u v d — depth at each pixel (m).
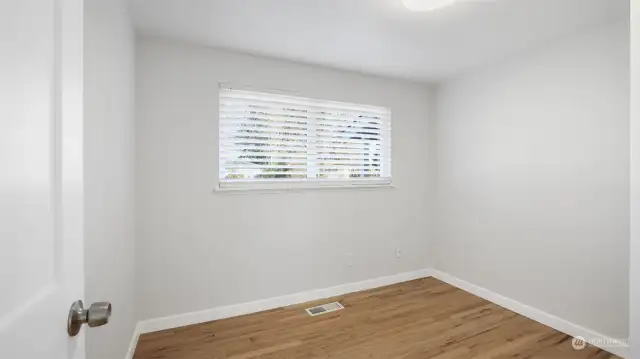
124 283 1.83
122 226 1.77
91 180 1.24
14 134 0.44
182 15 1.98
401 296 3.01
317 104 2.94
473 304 2.82
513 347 2.12
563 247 2.33
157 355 2.01
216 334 2.27
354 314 2.61
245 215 2.62
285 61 2.77
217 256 2.52
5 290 0.41
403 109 3.41
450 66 2.92
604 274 2.10
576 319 2.25
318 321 2.49
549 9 1.91
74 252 0.63
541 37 2.31
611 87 2.07
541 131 2.48
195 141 2.44
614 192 2.06
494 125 2.87
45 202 0.53
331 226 3.02
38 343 0.50
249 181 2.65
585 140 2.21
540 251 2.48
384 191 3.31
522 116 2.62
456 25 2.12
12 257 0.43
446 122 3.39
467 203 3.14
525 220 2.60
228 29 2.18
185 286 2.41
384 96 3.28
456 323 2.46
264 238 2.71
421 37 2.31
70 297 0.61
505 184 2.77
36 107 0.49
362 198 3.18
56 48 0.57
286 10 1.93
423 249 3.55
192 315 2.42
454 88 3.30
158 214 2.32
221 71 2.53
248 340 2.20
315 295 2.92
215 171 2.51
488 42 2.39
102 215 1.38
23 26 0.46
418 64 2.88
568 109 2.30
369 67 2.95
